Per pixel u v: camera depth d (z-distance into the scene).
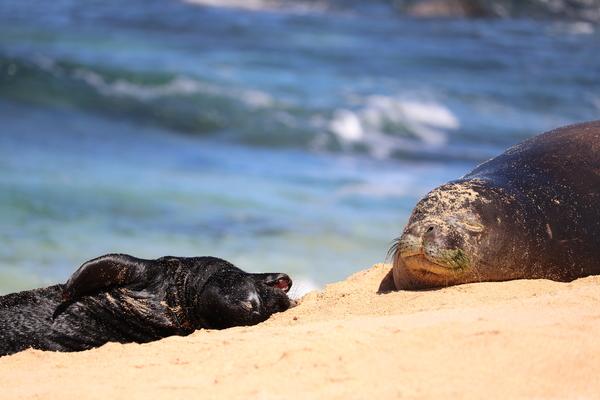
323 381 19.16
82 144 81.25
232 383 19.61
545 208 30.70
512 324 21.20
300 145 90.25
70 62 102.50
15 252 51.75
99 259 28.94
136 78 101.12
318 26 142.50
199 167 76.81
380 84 111.00
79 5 137.88
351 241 58.34
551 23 166.50
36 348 29.23
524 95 114.88
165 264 30.48
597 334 20.52
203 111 95.38
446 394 18.23
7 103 91.50
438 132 97.88
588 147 32.38
